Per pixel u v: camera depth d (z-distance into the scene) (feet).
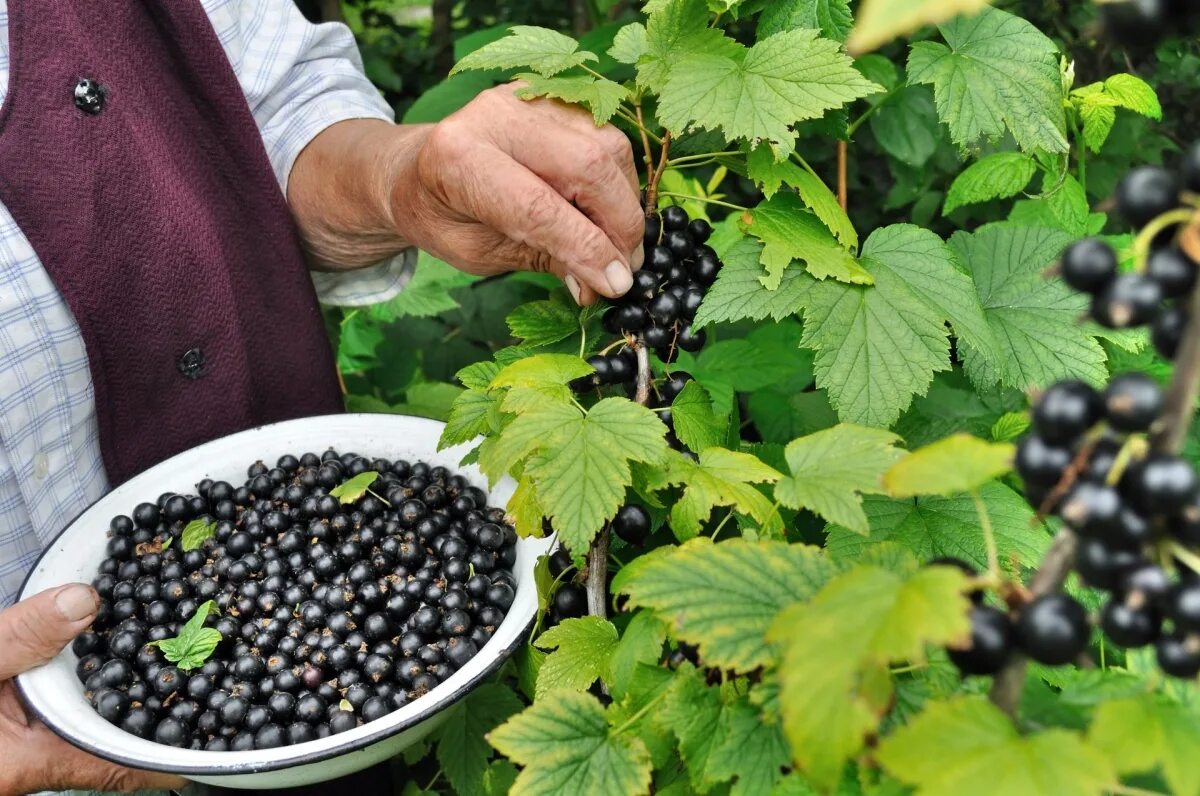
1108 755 1.88
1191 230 1.72
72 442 5.22
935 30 4.75
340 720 3.87
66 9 4.84
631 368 3.97
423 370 9.32
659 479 3.22
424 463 5.04
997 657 1.88
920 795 1.78
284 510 4.77
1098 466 1.81
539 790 2.67
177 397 5.50
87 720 3.76
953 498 3.77
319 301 6.79
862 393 3.65
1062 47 7.04
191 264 5.26
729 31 5.57
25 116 4.71
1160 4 1.76
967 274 3.99
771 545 2.49
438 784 5.56
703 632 2.34
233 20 5.80
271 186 5.73
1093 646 3.39
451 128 4.02
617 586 2.98
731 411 4.72
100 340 5.03
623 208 3.89
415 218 4.89
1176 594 1.78
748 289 3.77
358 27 15.06
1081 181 5.22
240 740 3.94
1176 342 1.86
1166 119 7.36
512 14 12.73
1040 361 4.08
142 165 5.08
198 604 4.46
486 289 9.42
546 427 3.25
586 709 2.82
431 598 4.26
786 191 4.12
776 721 2.48
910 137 6.90
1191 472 1.71
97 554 4.67
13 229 4.77
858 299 3.76
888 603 1.89
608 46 6.91
